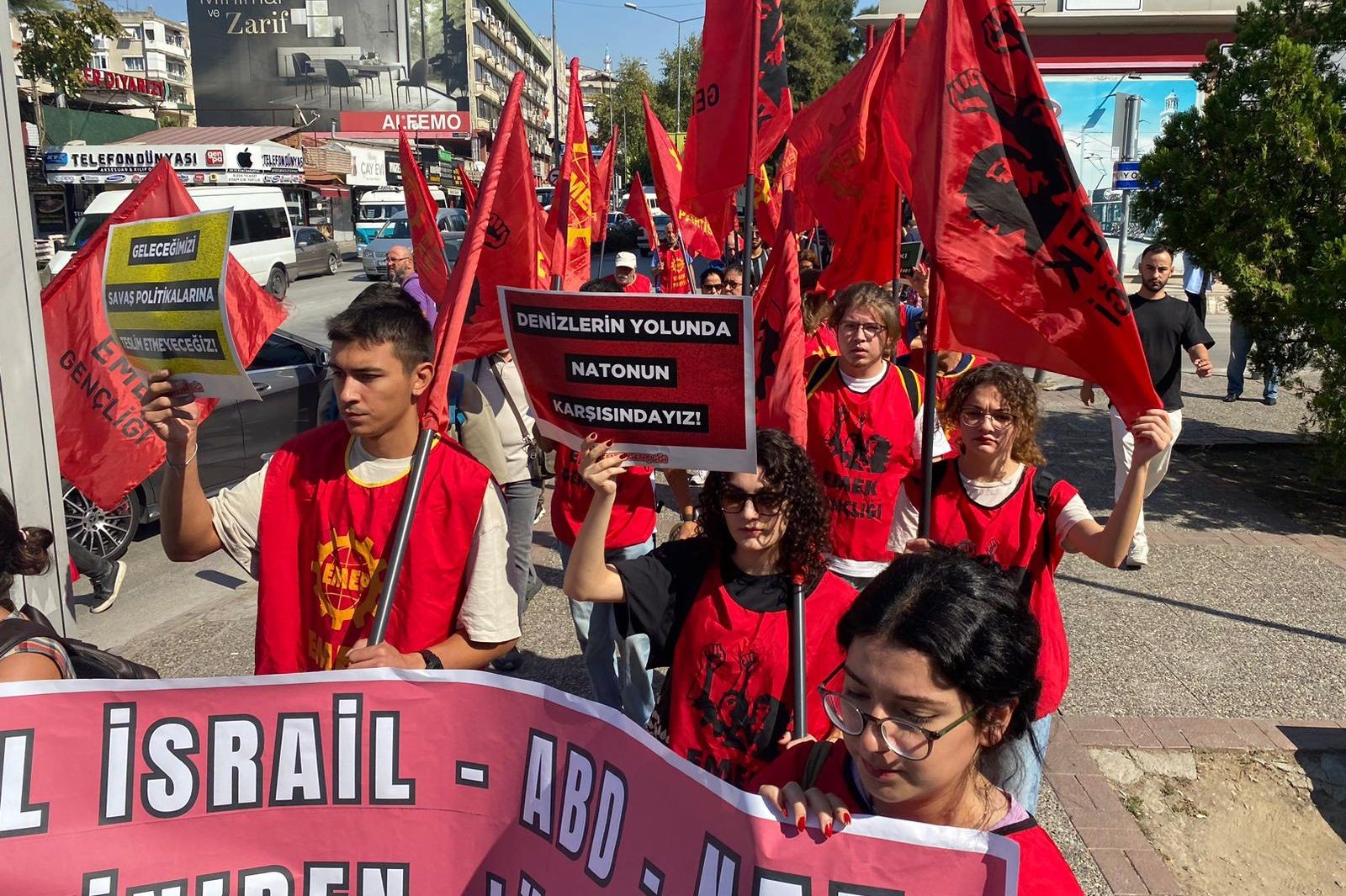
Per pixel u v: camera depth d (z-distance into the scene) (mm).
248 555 2480
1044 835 1513
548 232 5156
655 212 29469
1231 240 7438
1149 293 6488
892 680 1406
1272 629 5348
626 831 1771
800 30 38594
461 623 2289
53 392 3023
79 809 1879
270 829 1956
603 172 8867
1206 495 7855
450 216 27125
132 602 6055
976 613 1408
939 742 1402
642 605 2350
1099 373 2795
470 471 2271
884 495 3822
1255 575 6141
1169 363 6434
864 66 5145
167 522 2400
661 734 2396
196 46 65250
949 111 2836
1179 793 3906
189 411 2383
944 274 2893
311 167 39312
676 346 2092
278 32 64938
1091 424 9977
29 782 1853
